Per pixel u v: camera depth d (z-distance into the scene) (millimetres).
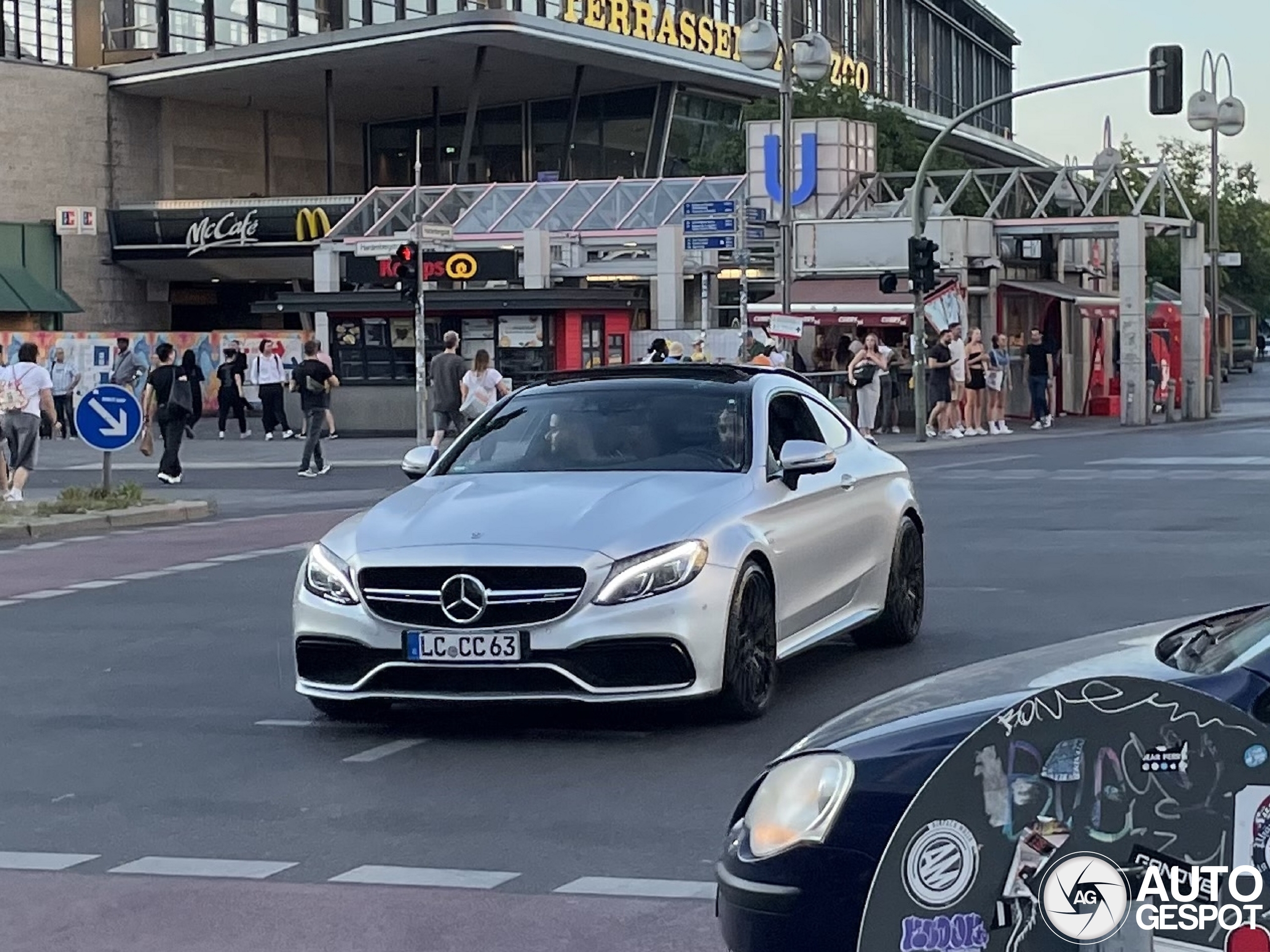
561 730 8836
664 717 9016
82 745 8789
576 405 9898
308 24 63688
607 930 5715
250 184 65562
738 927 4180
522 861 6559
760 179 44906
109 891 6312
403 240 45156
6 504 21891
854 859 3998
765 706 9000
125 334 47938
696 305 49406
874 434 38781
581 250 46188
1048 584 13883
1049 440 36219
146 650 11672
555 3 63031
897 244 42188
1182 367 46000
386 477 28219
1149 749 3590
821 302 41031
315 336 44906
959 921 3648
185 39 61938
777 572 9094
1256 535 17266
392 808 7402
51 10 61688
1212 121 51031
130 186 61531
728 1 69375
